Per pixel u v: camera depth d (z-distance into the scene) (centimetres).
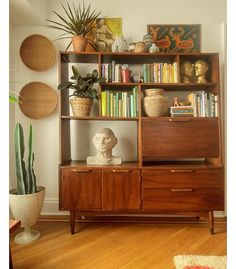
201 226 228
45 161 256
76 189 207
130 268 160
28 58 250
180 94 250
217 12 249
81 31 223
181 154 212
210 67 233
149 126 212
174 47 248
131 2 250
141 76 231
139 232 216
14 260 171
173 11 249
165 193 207
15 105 251
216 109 219
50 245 192
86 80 215
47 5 249
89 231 217
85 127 253
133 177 207
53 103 252
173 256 175
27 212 196
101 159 219
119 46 227
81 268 161
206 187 207
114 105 222
